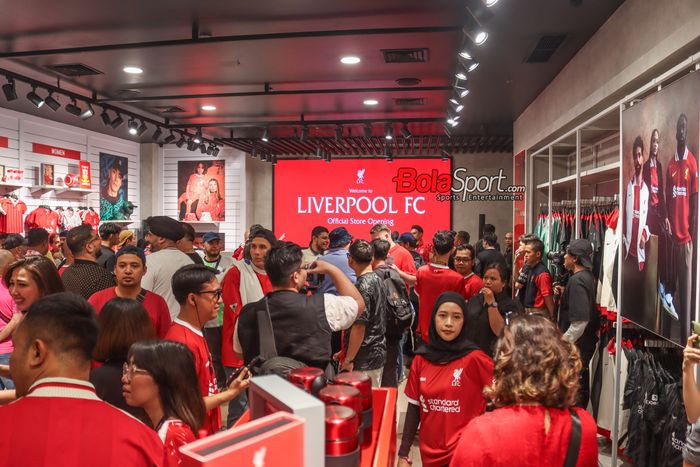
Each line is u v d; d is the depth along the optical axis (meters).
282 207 12.42
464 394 2.36
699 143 2.32
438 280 4.41
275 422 0.90
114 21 4.50
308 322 2.11
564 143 6.21
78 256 3.52
